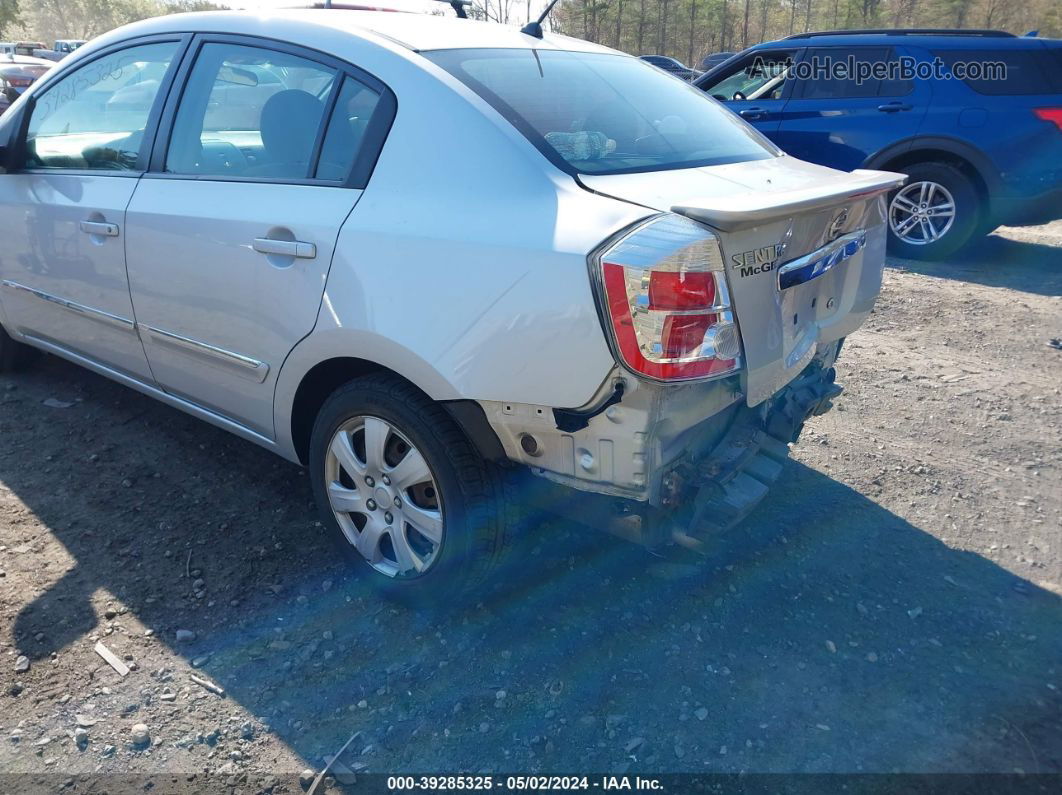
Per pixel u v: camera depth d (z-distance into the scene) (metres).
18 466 3.58
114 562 2.96
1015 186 6.99
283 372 2.76
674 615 2.76
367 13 3.04
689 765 2.20
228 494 3.41
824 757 2.23
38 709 2.32
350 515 2.84
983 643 2.66
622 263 2.00
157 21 3.38
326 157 2.68
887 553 3.11
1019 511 3.39
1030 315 5.82
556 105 2.61
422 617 2.73
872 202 2.79
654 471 2.16
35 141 3.80
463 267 2.24
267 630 2.66
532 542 3.04
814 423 4.15
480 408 2.29
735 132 3.09
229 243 2.79
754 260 2.16
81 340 3.75
